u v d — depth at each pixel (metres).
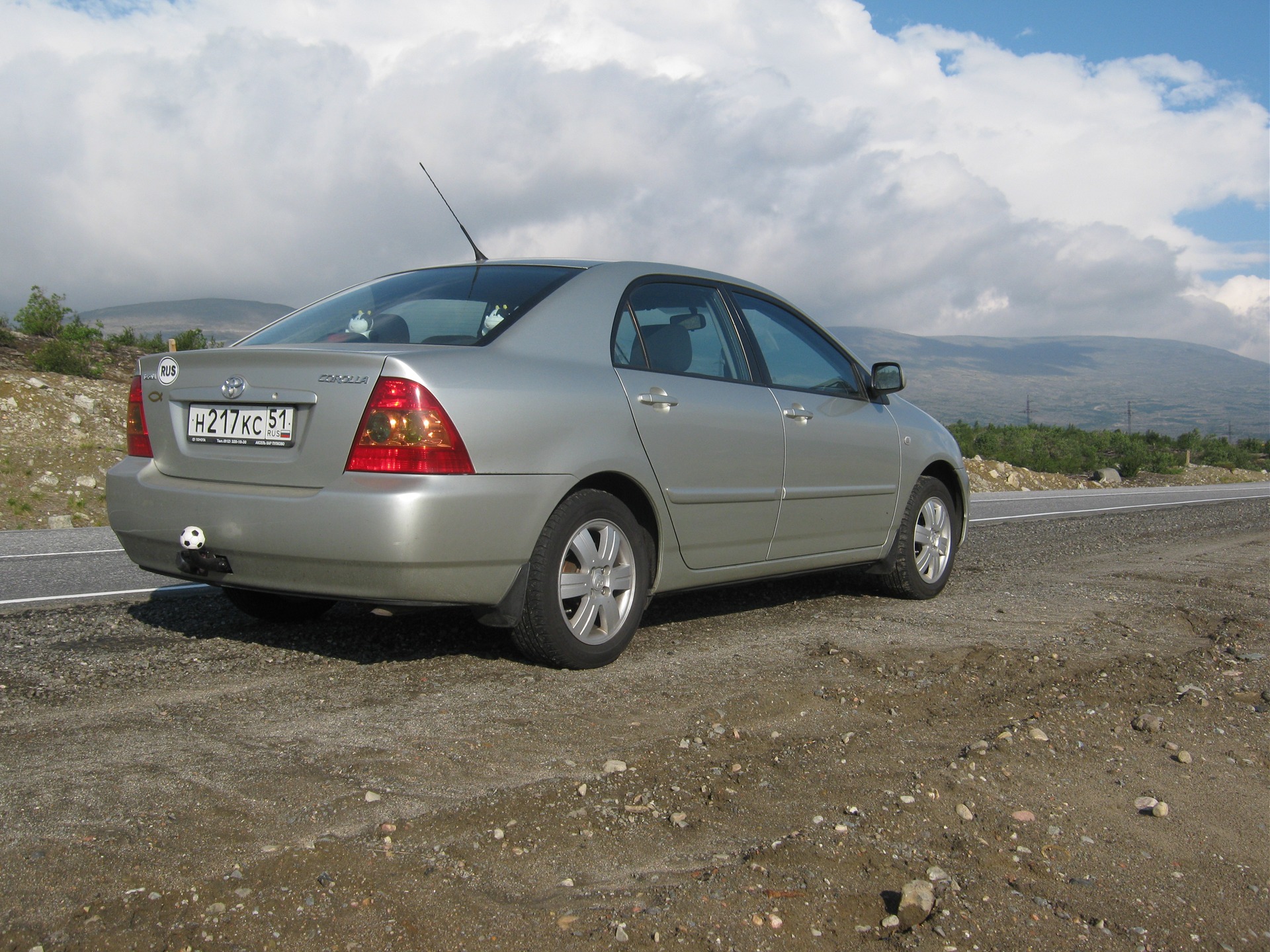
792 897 2.15
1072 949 2.02
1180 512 13.24
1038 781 2.88
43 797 2.53
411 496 3.37
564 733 3.15
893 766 2.93
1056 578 6.90
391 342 3.89
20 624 4.50
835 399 5.35
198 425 3.86
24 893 2.04
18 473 14.33
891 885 2.23
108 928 1.92
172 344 13.17
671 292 4.65
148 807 2.49
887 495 5.57
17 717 3.18
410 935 1.95
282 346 3.76
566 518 3.81
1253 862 2.45
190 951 1.86
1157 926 2.12
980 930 2.06
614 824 2.47
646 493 4.13
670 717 3.34
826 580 6.41
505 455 3.59
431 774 2.75
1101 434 71.25
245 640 4.27
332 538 3.41
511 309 4.02
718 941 1.97
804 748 3.06
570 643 3.85
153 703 3.35
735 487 4.56
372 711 3.31
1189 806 2.77
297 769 2.77
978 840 2.47
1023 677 3.97
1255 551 8.69
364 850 2.28
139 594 5.28
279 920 1.98
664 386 4.28
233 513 3.60
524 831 2.42
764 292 5.30
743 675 3.90
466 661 3.99
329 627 4.52
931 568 5.95
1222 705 3.69
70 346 21.88
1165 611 5.55
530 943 1.94
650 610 5.23
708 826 2.49
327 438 3.51
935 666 4.09
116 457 15.73
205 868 2.17
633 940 1.96
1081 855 2.44
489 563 3.58
